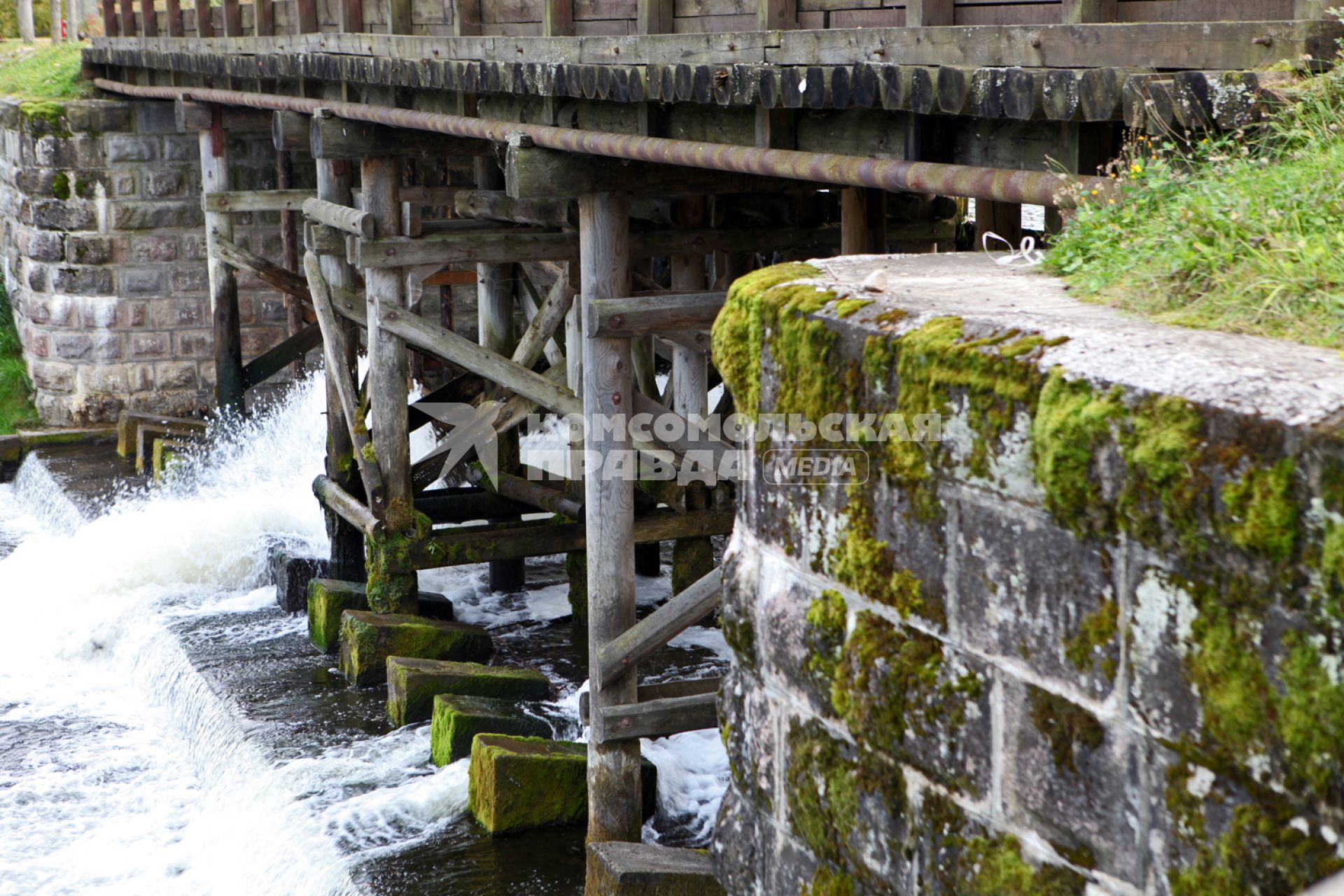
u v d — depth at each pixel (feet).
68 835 25.70
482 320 34.76
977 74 12.59
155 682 32.65
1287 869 5.22
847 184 15.31
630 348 20.56
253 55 34.88
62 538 44.47
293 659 31.94
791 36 16.10
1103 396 5.87
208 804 26.66
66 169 51.39
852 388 7.43
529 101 22.49
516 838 22.59
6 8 92.27
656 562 37.27
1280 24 10.16
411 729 27.45
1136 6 11.89
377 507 31.12
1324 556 5.00
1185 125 10.18
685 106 19.08
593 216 21.59
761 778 8.48
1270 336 6.72
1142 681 5.80
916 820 7.12
